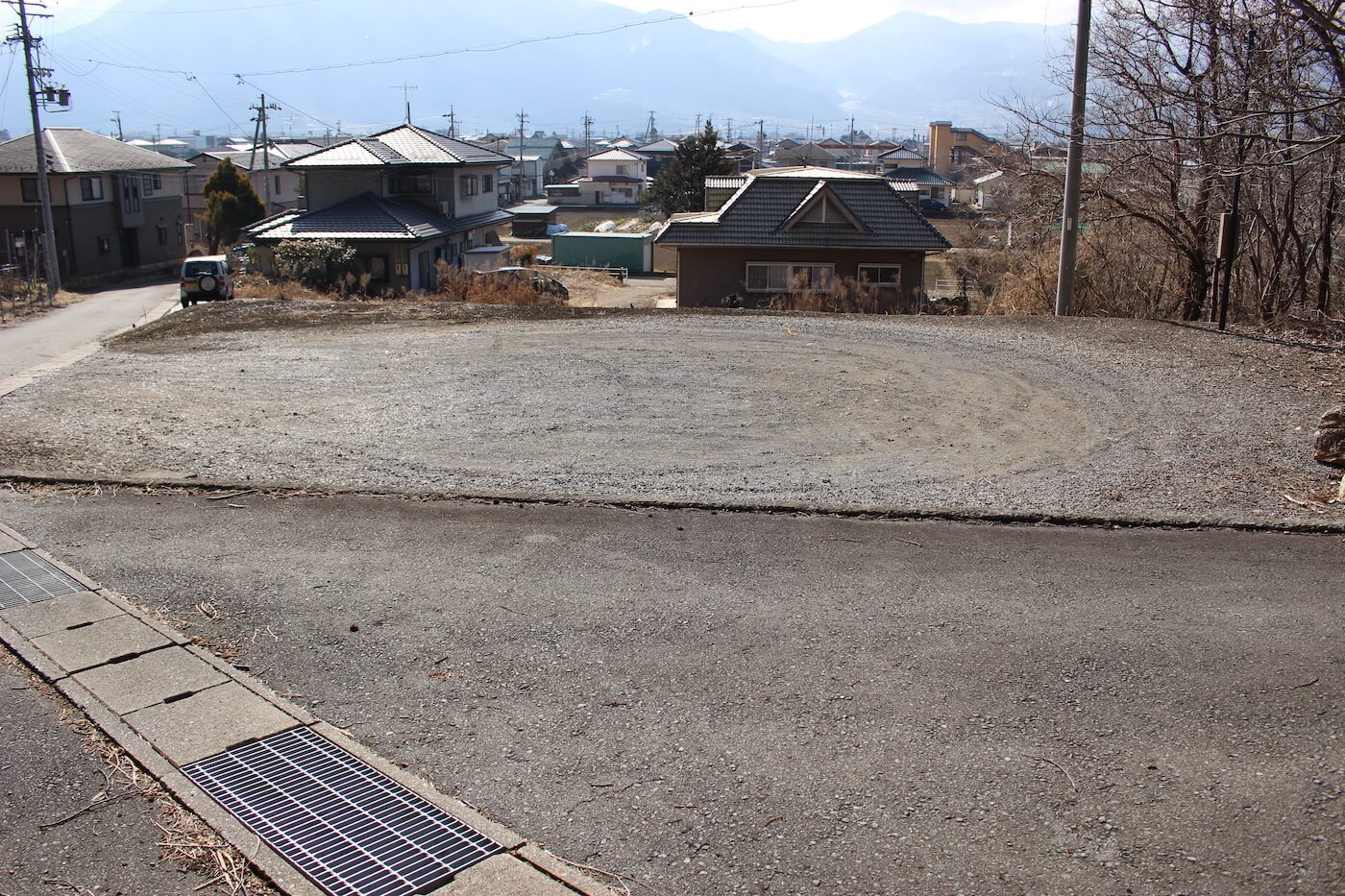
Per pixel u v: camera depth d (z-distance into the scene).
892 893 2.81
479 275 19.59
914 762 3.45
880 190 24.34
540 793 3.28
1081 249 16.06
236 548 5.46
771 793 3.27
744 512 6.03
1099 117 14.01
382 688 3.96
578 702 3.85
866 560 5.27
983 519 5.88
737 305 21.64
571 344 11.98
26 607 4.66
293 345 12.38
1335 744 3.52
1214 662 4.13
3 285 26.30
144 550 5.43
